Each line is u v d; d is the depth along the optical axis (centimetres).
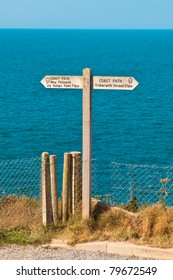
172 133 4784
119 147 4162
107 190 2614
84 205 1205
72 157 1227
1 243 1145
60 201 1321
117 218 1196
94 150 4034
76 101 6731
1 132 4694
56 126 5069
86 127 1194
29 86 8019
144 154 3944
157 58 15062
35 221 1234
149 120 5469
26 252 1102
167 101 6819
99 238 1148
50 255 1088
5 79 8850
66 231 1180
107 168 3266
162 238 1120
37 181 2397
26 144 4238
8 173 2645
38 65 12044
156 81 8962
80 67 11694
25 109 6053
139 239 1130
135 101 6806
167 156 3903
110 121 5384
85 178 1200
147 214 1167
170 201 1695
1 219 1241
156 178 2539
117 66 12100
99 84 1192
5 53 16725
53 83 1215
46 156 1202
